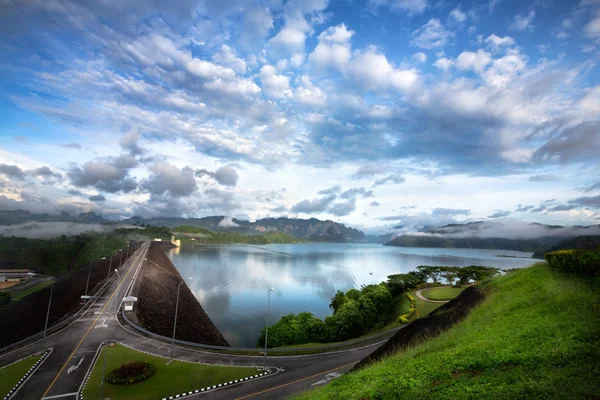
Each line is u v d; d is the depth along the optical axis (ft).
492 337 61.93
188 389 124.36
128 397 116.88
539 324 59.52
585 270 75.20
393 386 55.47
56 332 196.03
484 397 42.73
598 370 39.65
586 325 52.65
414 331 107.34
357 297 314.76
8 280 533.14
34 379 130.31
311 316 242.78
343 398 59.11
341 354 170.81
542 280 84.23
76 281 424.05
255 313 384.27
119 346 172.04
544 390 39.24
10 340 257.14
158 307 297.12
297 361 159.33
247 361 157.28
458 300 115.14
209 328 303.07
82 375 134.41
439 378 53.16
